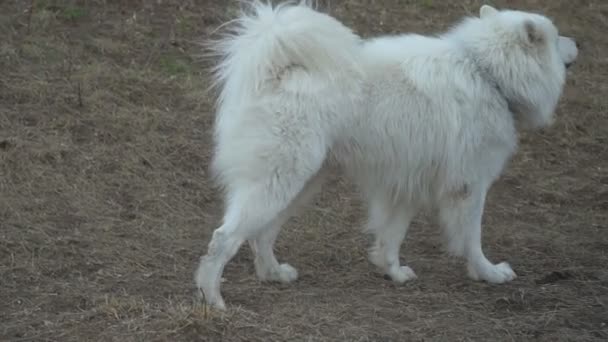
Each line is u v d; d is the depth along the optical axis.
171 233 8.00
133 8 12.07
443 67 6.87
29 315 6.08
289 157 6.34
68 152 9.05
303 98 6.37
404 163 6.86
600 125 11.30
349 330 5.99
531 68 7.04
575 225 8.78
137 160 9.17
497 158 7.11
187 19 12.05
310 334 5.90
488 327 6.13
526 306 6.60
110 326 5.83
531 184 9.78
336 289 6.95
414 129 6.76
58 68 10.49
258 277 7.10
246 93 6.41
